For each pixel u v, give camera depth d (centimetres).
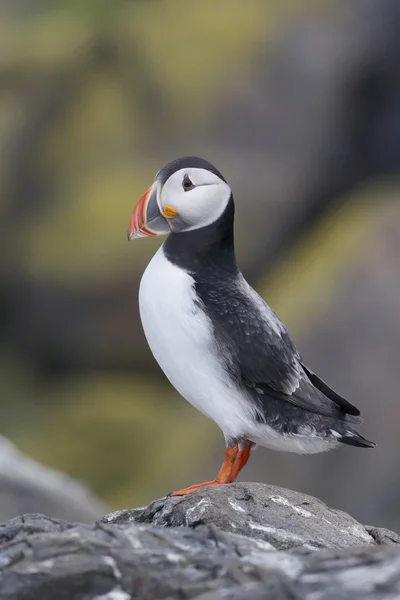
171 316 646
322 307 1401
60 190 1714
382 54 1747
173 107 1725
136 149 1719
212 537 483
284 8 1812
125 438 1543
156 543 473
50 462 1531
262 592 404
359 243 1484
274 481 1265
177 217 662
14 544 464
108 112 1750
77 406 1616
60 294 1653
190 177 660
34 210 1719
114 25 1845
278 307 1466
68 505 1155
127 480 1491
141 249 1641
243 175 1697
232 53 1755
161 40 1794
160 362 667
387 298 1386
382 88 1752
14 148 1766
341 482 1262
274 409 648
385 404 1299
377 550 447
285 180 1708
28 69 1838
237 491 597
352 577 410
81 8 1941
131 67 1780
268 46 1762
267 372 643
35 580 434
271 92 1736
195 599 407
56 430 1581
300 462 1269
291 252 1672
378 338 1354
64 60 1834
